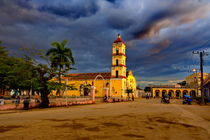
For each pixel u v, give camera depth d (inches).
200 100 1181.1
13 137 254.4
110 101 1392.7
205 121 407.2
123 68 2276.1
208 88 1443.2
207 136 266.7
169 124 365.7
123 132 289.1
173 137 259.4
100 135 268.4
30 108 743.7
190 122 391.9
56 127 326.3
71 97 1203.9
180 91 2962.6
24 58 727.1
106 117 466.0
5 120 408.2
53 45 948.0
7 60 724.7
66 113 565.3
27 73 734.5
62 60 903.1
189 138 254.8
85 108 775.7
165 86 3085.6
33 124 355.6
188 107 842.2
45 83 794.2
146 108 772.6
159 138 253.6
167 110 673.6
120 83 2193.7
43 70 781.9
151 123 376.5
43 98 806.5
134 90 2807.6
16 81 776.3
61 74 820.0
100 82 2308.1
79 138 250.4
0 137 254.2
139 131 297.6
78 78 2445.9
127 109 720.3
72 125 347.3
